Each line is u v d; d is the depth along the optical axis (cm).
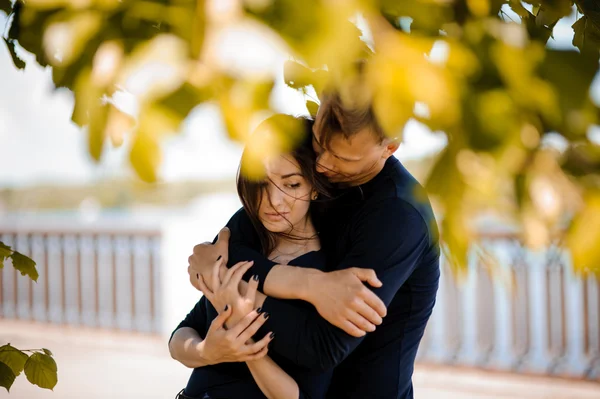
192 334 249
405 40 101
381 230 218
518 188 100
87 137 103
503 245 660
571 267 103
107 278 928
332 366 218
